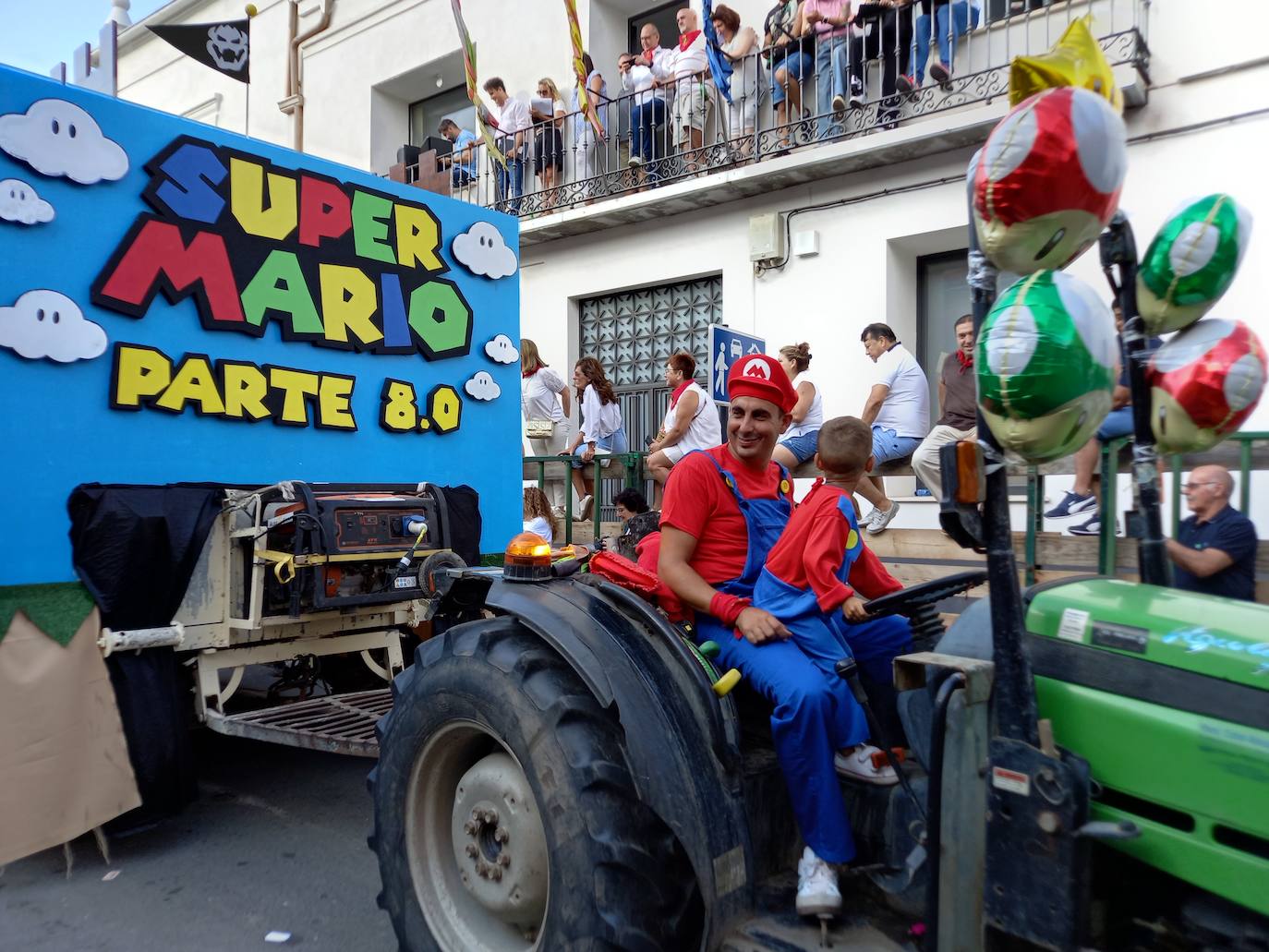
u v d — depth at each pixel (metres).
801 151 8.11
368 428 4.59
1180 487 4.11
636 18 10.42
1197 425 2.21
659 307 9.64
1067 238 1.81
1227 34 6.37
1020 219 1.78
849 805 2.45
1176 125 6.57
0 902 3.44
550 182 10.10
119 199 3.74
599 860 2.20
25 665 3.41
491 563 5.08
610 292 9.83
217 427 4.05
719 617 2.58
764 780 2.47
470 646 2.65
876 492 5.77
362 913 3.36
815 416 6.70
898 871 2.31
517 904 2.49
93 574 3.58
